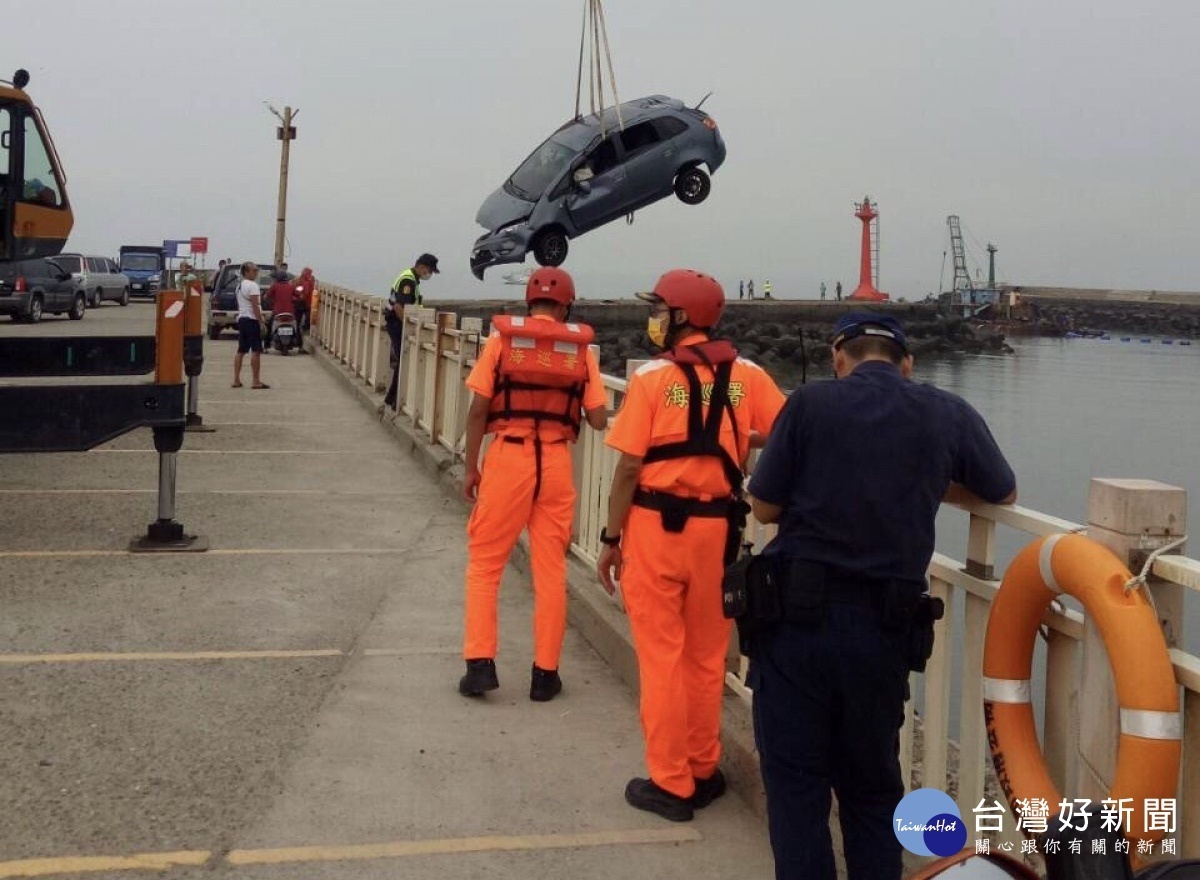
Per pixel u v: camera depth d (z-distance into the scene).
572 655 5.92
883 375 3.12
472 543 5.24
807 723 3.04
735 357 4.03
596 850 3.87
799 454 3.06
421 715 5.01
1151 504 2.70
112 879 3.55
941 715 3.53
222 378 19.38
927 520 3.02
